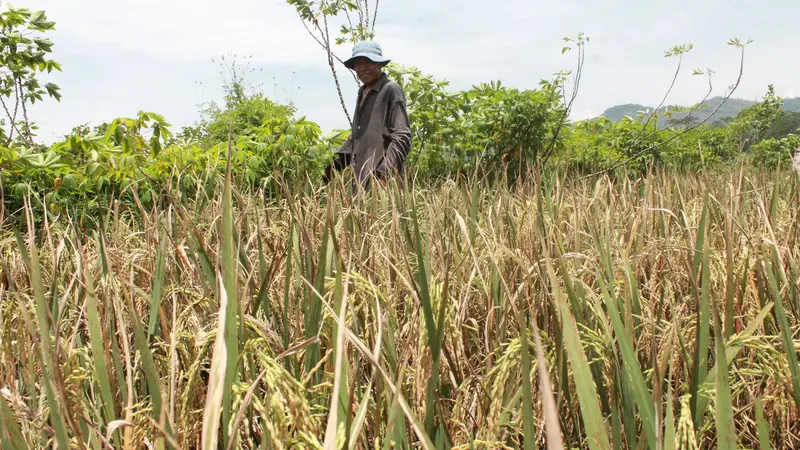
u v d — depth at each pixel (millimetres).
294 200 2062
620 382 1328
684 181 4203
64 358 1341
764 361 1292
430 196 3359
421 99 8016
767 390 1400
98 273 1882
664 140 10086
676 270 2070
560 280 1681
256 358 1333
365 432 1288
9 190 4273
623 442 1348
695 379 1206
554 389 1342
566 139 9562
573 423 1319
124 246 2426
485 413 1324
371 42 5234
